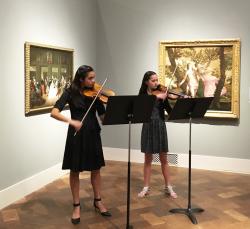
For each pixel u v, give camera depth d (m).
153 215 3.80
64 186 4.80
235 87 5.48
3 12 3.92
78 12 5.60
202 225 3.55
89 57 6.02
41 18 4.63
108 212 3.80
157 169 5.68
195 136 5.78
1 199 3.99
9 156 4.14
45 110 4.79
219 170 5.68
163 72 5.82
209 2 5.55
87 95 3.52
